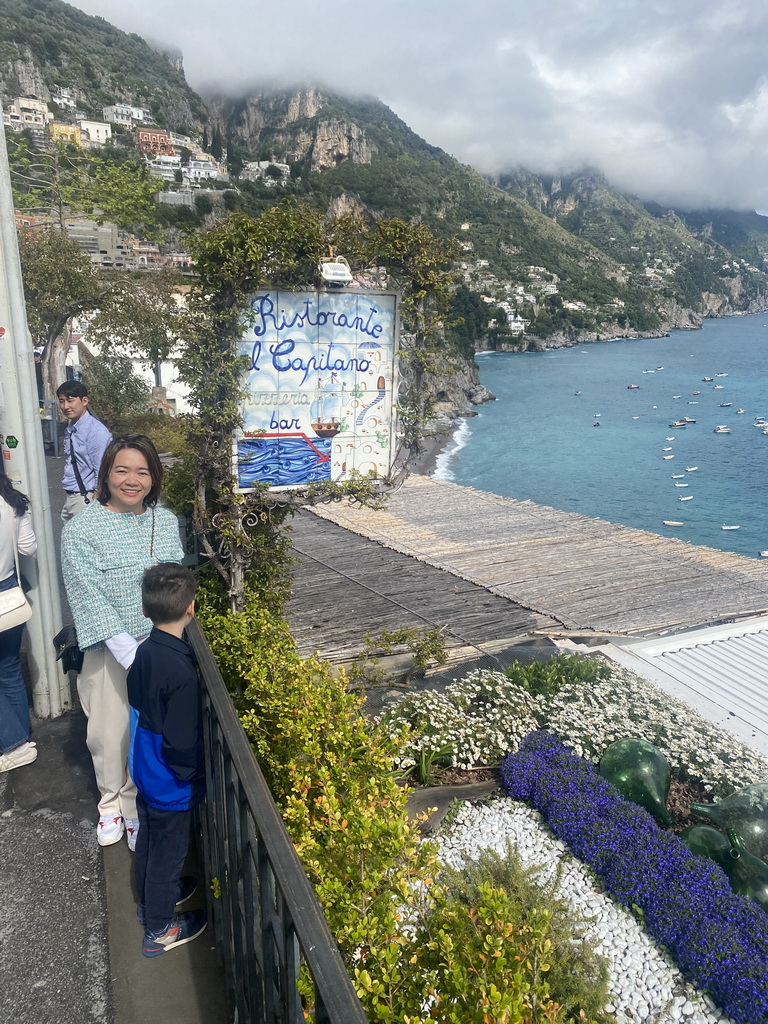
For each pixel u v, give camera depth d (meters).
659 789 6.23
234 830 2.17
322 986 1.25
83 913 2.79
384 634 8.55
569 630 11.22
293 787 3.26
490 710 7.30
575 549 16.02
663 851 5.27
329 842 2.79
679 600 13.06
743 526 48.09
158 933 2.59
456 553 15.23
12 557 3.48
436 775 6.54
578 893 5.17
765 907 5.28
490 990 2.15
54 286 23.39
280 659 4.23
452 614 11.38
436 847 2.93
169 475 5.65
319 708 3.70
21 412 3.74
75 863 3.04
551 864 5.40
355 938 2.38
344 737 3.50
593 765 6.58
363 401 5.21
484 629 10.80
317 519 17.11
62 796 3.48
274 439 5.05
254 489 5.10
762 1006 4.23
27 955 2.59
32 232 24.66
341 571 13.45
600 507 51.81
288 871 1.53
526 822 5.89
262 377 4.91
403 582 12.95
